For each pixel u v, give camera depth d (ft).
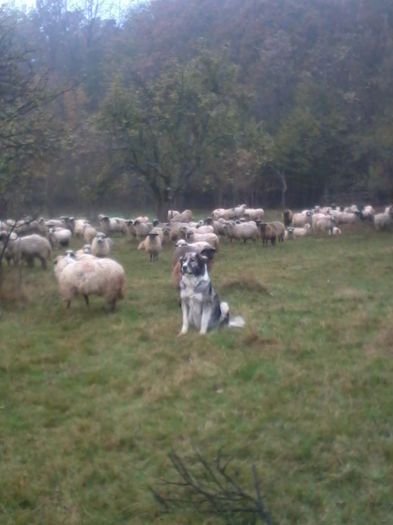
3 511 18.10
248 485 18.81
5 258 67.87
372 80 202.49
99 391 27.20
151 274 66.54
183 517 17.30
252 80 228.02
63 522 17.46
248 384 27.02
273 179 201.87
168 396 25.95
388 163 169.89
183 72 120.78
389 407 23.97
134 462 20.68
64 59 189.98
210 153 123.95
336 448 20.92
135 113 118.42
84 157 134.72
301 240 112.47
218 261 77.56
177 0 259.60
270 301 46.70
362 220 135.64
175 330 36.81
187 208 207.82
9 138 45.16
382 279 59.26
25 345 34.71
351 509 17.65
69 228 121.29
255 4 252.42
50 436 22.89
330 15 244.22
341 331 35.53
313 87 203.31
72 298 43.93
